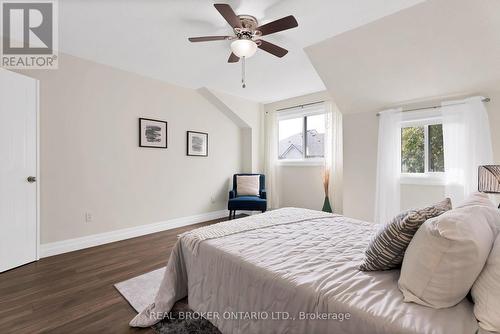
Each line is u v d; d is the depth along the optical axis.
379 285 1.02
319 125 4.39
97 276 2.23
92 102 3.09
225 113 4.73
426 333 0.73
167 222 3.90
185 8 2.04
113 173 3.29
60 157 2.83
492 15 1.85
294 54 2.91
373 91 2.91
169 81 3.85
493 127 2.35
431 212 1.07
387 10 2.05
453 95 2.57
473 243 0.80
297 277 1.09
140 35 2.47
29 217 2.51
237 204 4.14
